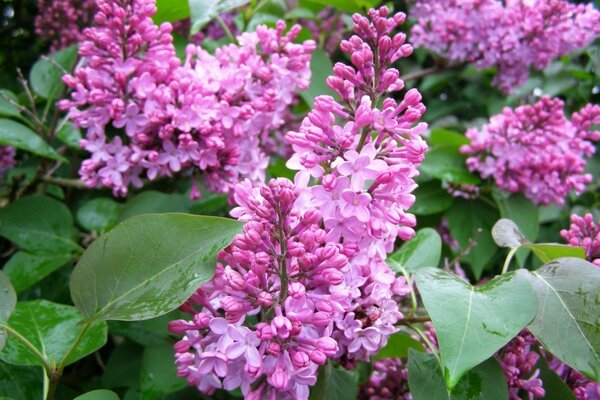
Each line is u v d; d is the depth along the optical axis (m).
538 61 0.51
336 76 0.24
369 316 0.24
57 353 0.25
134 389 0.32
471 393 0.24
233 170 0.33
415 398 0.24
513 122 0.42
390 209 0.22
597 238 0.28
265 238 0.21
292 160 0.23
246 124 0.33
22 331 0.26
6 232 0.34
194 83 0.32
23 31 0.52
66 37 0.48
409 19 0.64
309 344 0.21
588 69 0.60
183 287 0.21
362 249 0.23
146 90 0.31
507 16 0.50
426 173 0.43
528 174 0.42
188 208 0.34
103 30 0.32
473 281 0.48
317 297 0.22
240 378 0.22
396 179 0.22
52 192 0.41
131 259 0.22
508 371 0.25
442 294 0.22
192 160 0.33
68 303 0.35
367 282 0.24
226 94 0.32
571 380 0.27
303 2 0.47
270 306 0.21
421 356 0.25
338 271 0.21
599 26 0.49
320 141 0.23
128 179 0.33
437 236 0.31
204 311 0.23
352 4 0.42
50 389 0.23
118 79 0.31
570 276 0.24
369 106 0.22
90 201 0.37
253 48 0.34
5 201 0.40
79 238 0.38
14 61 0.52
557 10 0.49
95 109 0.32
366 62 0.24
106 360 0.40
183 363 0.23
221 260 0.23
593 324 0.22
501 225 0.29
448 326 0.21
